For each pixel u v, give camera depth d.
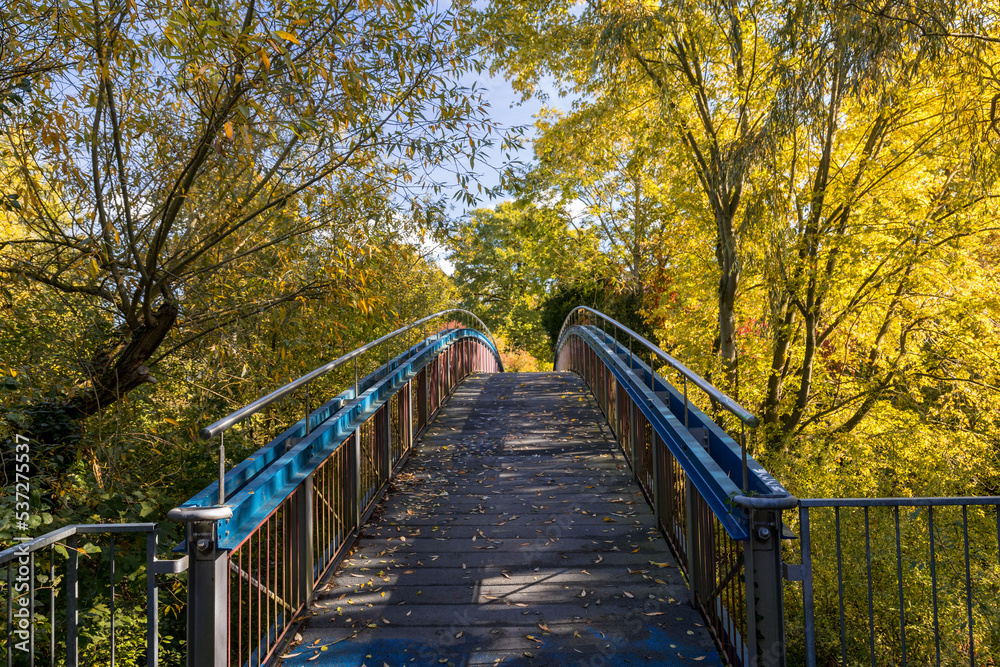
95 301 5.91
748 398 12.24
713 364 12.20
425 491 6.00
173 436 6.45
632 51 10.62
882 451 11.59
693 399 12.63
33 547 2.49
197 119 5.55
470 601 3.86
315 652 3.33
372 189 5.88
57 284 5.26
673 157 12.22
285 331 6.77
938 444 11.37
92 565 5.09
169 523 5.32
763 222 9.96
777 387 12.10
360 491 5.15
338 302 6.24
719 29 11.06
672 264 16.88
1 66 4.51
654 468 4.96
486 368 18.81
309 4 4.77
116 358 5.97
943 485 10.73
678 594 3.91
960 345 11.91
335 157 5.79
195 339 6.22
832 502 2.75
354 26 5.05
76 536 2.70
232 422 2.69
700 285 14.96
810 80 8.11
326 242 6.27
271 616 5.16
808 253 10.70
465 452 7.37
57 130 4.77
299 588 3.73
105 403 5.77
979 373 11.93
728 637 3.16
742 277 12.20
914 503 2.81
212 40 4.26
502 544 4.73
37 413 5.27
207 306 6.09
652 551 4.55
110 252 5.21
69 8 4.22
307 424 4.01
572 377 13.42
